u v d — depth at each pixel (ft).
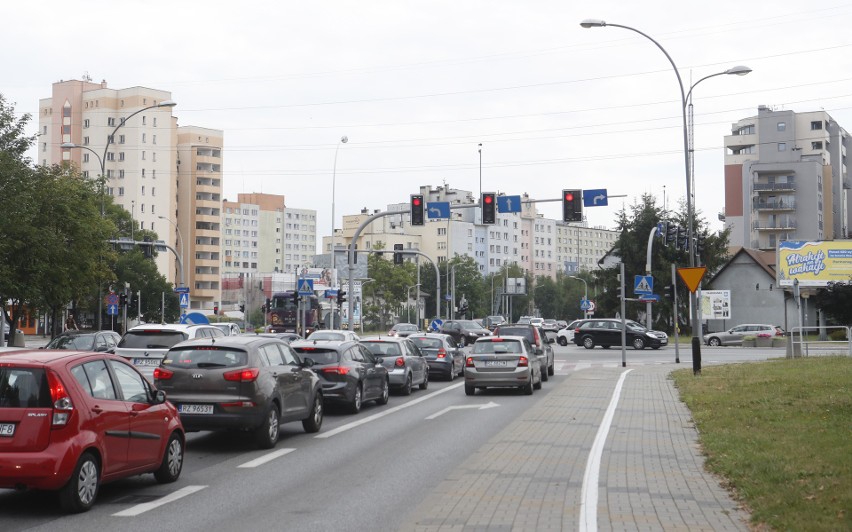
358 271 356.38
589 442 47.80
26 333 267.18
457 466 40.19
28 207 100.22
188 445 48.44
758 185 359.25
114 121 402.72
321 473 38.68
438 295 183.21
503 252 583.58
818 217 355.97
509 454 43.50
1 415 29.53
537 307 534.78
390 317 380.99
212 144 448.65
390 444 48.42
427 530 27.14
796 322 243.40
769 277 246.27
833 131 393.70
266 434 46.50
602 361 138.82
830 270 197.36
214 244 446.60
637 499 31.71
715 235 244.01
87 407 30.78
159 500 32.48
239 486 35.47
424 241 556.92
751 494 31.09
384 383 73.20
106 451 31.48
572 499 31.91
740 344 194.70
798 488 31.04
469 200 569.64
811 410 53.52
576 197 116.67
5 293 100.89
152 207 405.39
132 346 67.97
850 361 94.68
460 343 180.96
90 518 29.30
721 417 55.06
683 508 30.04
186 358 46.47
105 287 181.78
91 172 401.90
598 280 253.03
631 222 247.91
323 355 64.39
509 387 82.58
